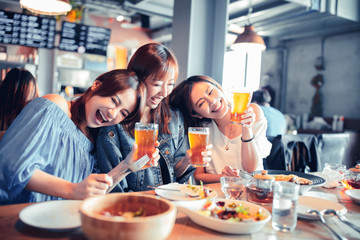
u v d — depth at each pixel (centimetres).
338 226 99
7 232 81
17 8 620
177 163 189
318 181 143
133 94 131
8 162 114
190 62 310
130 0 594
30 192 133
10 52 614
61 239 79
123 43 799
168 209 78
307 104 767
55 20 625
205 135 147
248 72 570
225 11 312
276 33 728
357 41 671
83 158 149
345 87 693
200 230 90
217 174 201
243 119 168
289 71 805
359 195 129
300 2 488
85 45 665
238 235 88
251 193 121
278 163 250
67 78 672
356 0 573
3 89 233
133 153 130
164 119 188
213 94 191
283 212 93
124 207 86
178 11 321
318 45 743
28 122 129
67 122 143
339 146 344
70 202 101
